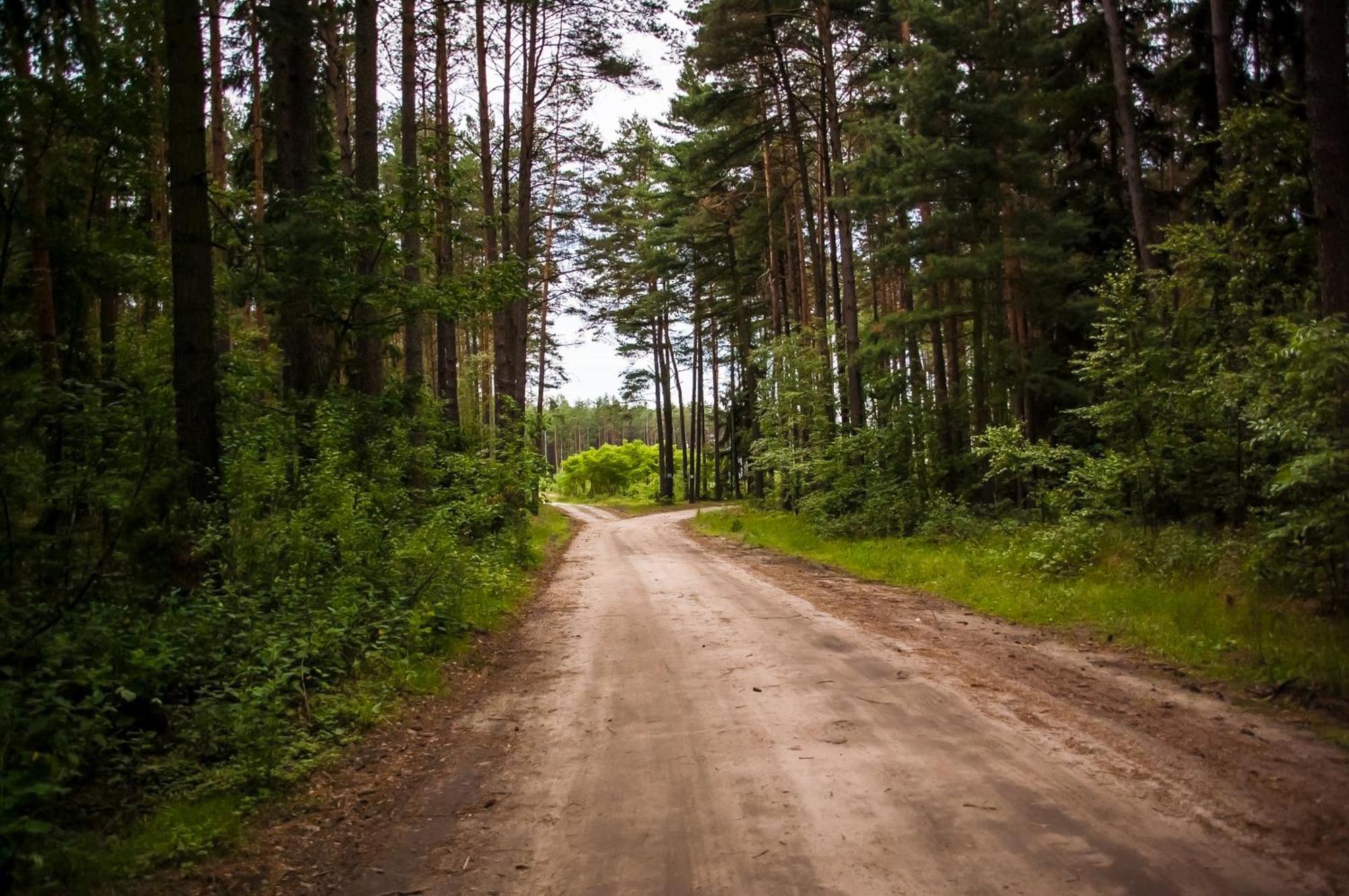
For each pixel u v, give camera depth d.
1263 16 13.87
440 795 5.02
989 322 21.19
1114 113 18.41
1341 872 3.49
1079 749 5.16
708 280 42.50
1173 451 11.76
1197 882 3.44
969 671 7.29
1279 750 5.04
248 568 7.84
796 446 27.56
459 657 8.86
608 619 11.16
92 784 5.06
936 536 17.83
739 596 12.74
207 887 3.93
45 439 7.10
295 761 5.59
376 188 12.47
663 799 4.70
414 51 16.75
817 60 25.95
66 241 10.16
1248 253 11.57
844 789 4.66
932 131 19.72
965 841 3.92
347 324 11.58
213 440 7.70
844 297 24.23
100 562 6.43
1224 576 9.58
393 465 10.95
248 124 16.45
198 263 7.62
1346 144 8.28
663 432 59.34
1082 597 10.14
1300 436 7.69
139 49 10.43
